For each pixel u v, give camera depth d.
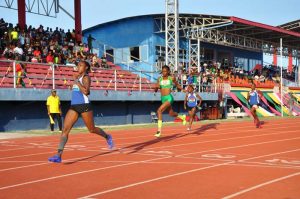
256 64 45.94
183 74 27.91
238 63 43.09
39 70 23.48
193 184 6.58
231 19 31.66
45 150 11.43
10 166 8.52
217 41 35.44
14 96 18.59
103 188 6.33
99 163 8.84
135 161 9.10
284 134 16.31
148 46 34.38
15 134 17.20
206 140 13.88
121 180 6.94
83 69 8.32
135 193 5.98
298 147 11.84
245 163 8.77
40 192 6.09
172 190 6.16
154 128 20.48
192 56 35.53
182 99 27.38
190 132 17.44
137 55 35.03
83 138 15.01
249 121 26.77
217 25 32.19
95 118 23.16
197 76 30.12
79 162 9.00
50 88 20.62
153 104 26.98
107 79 26.52
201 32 33.56
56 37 27.97
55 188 6.35
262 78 42.06
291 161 9.08
